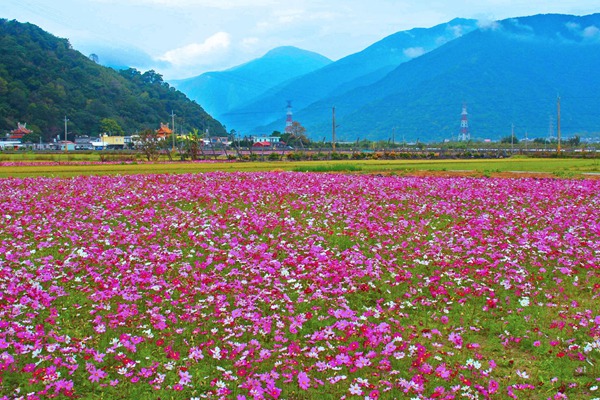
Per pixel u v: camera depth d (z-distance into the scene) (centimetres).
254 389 583
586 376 653
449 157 6600
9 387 620
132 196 1930
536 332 759
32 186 2295
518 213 1606
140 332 766
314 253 1095
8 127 12925
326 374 650
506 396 607
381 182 2444
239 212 1584
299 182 2422
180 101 18850
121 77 18088
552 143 12169
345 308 818
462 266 1046
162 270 988
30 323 788
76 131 13962
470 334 781
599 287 938
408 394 605
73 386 629
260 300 848
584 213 1616
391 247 1214
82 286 938
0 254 1122
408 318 826
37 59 15425
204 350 711
